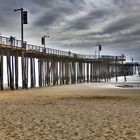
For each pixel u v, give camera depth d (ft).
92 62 208.64
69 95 82.48
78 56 187.52
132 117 42.09
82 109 51.13
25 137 29.45
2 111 48.47
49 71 149.28
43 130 32.91
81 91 101.81
